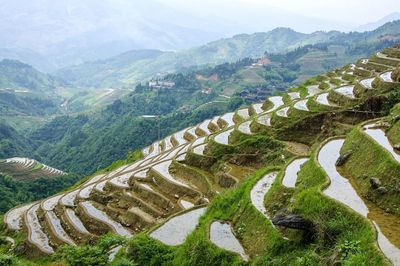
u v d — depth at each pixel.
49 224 55.00
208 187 48.78
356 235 21.89
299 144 51.44
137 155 91.00
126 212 49.88
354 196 26.55
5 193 104.25
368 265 19.00
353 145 33.00
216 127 80.00
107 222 49.34
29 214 62.38
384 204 24.80
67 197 63.25
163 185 53.00
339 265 20.14
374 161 28.47
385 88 51.53
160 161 62.69
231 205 35.56
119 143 177.00
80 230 50.44
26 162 162.88
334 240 22.73
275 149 51.25
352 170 30.53
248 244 28.69
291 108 58.34
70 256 35.00
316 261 21.56
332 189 27.61
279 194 31.19
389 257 19.02
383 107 48.47
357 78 76.19
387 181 25.78
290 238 25.62
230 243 29.41
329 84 81.06
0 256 39.84
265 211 30.67
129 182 58.44
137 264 30.89
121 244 36.72
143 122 185.62
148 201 51.34
